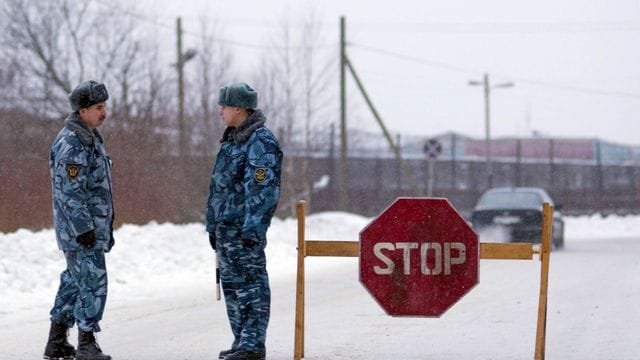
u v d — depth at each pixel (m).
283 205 44.78
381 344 12.15
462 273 9.80
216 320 14.48
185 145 35.25
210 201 10.44
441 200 9.81
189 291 18.53
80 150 10.28
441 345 12.09
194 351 11.62
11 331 13.28
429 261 9.82
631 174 68.00
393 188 54.94
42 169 27.33
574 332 13.23
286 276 21.78
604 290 18.77
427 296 9.81
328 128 50.16
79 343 10.43
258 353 10.31
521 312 15.37
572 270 23.53
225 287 10.50
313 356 11.16
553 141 68.38
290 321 14.33
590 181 66.38
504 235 32.41
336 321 14.38
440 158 59.56
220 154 10.41
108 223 10.58
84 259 10.38
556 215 33.41
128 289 18.66
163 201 31.75
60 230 10.38
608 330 13.42
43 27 37.97
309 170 47.81
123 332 13.23
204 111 38.62
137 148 31.48
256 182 10.13
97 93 10.47
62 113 36.56
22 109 34.31
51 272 19.06
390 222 9.84
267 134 10.26
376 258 9.87
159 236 24.92
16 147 31.97
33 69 37.34
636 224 53.91
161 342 12.33
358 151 57.12
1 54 37.06
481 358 11.13
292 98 46.84
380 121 49.00
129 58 38.84
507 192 34.41
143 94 37.53
